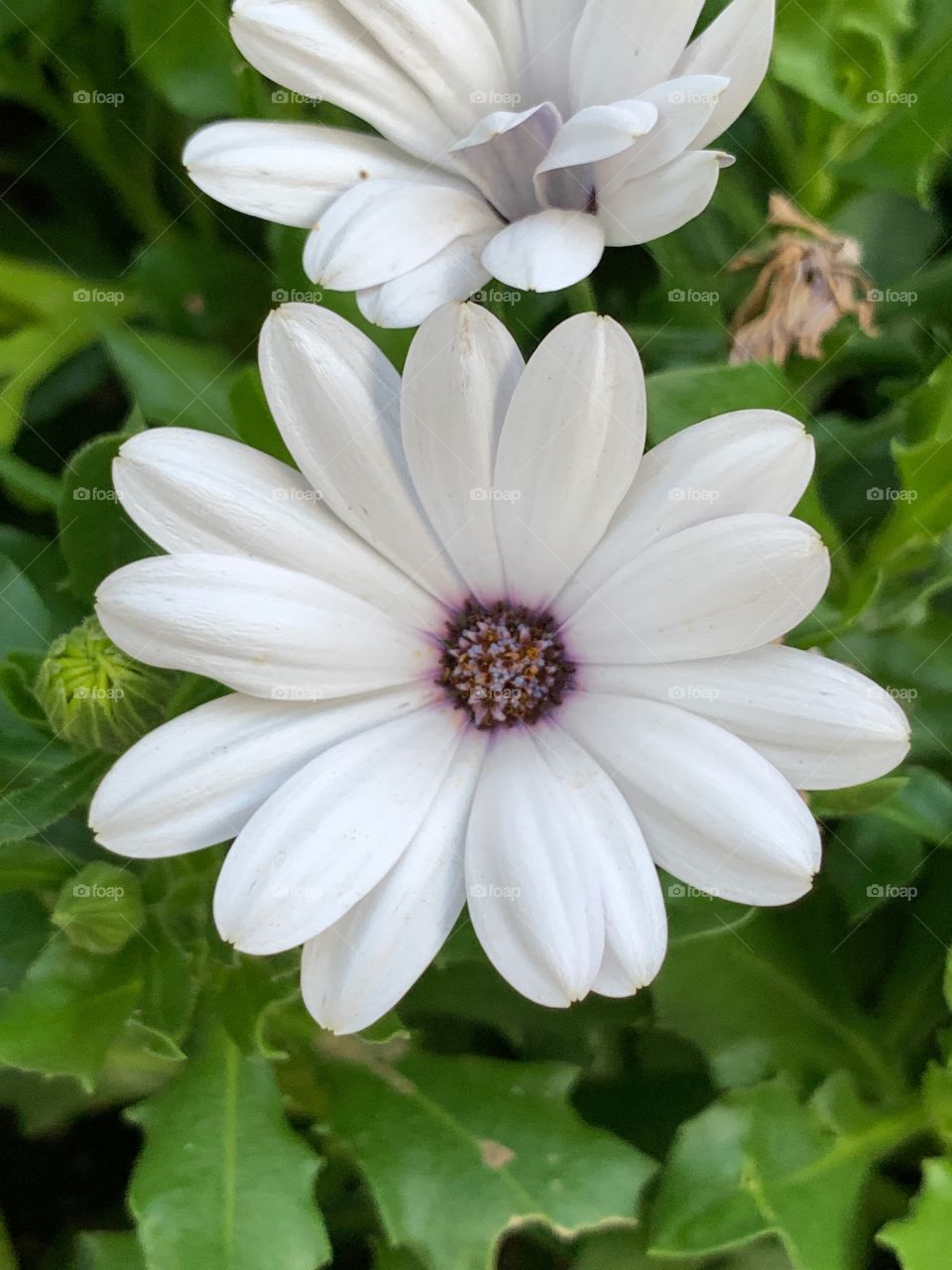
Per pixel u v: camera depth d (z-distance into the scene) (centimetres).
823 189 15
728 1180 13
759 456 10
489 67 12
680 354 15
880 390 15
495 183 12
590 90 11
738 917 12
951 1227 12
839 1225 13
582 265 11
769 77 15
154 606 10
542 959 10
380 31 11
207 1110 13
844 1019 14
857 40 14
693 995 14
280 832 10
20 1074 14
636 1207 13
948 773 14
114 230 19
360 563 11
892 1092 14
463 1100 13
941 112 14
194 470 10
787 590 10
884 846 13
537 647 11
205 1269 12
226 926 10
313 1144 14
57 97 18
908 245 16
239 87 15
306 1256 12
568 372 10
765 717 10
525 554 11
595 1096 14
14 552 15
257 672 10
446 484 11
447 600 12
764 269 13
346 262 11
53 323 17
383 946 10
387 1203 13
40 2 16
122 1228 15
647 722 11
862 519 15
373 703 11
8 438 16
